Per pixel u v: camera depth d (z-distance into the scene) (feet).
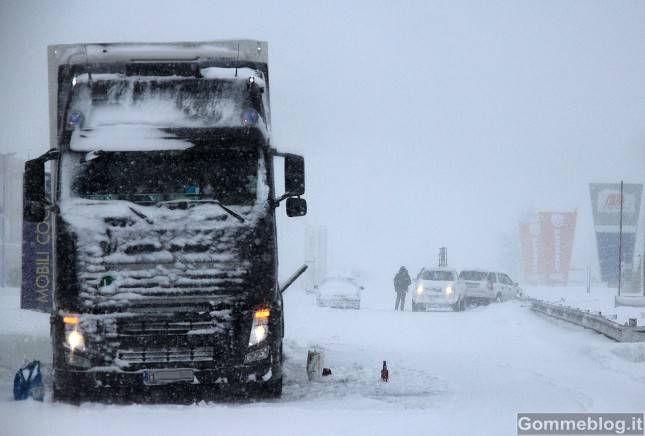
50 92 99.09
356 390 91.04
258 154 78.59
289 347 139.23
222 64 84.12
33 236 126.11
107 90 80.28
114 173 77.46
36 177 79.00
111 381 73.05
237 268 75.00
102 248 74.49
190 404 75.05
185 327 73.92
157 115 79.15
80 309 73.67
